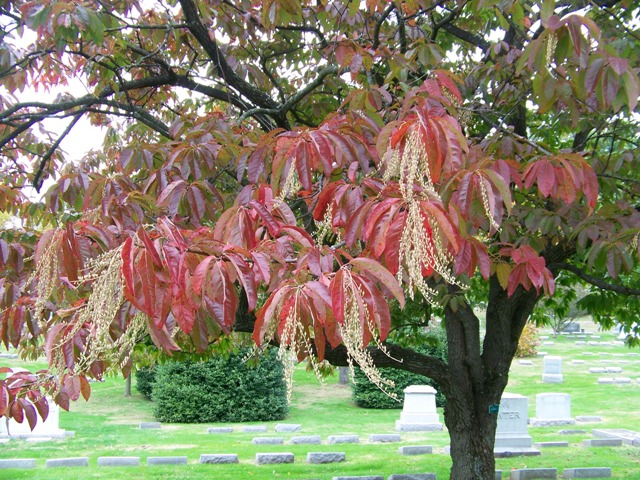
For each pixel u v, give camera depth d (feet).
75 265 6.41
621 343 96.63
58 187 10.14
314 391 55.52
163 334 6.37
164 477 26.35
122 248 5.46
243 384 43.55
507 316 16.78
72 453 31.24
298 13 13.39
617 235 11.12
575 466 28.37
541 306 24.80
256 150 8.79
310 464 28.63
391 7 13.71
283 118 14.32
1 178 18.02
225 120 12.97
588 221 11.53
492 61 15.83
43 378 9.23
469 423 16.61
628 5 13.96
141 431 37.99
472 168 7.40
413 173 5.70
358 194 7.38
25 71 15.11
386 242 6.02
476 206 7.86
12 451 31.50
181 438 35.37
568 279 20.99
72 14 10.35
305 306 5.51
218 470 27.63
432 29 15.72
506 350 16.80
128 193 9.19
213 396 43.29
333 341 5.76
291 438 33.86
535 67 8.77
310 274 6.63
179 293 5.84
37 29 10.82
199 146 9.99
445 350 50.08
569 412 40.88
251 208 7.08
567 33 8.24
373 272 5.52
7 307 8.59
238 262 6.11
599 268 12.00
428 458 29.78
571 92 10.16
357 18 15.48
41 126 17.69
